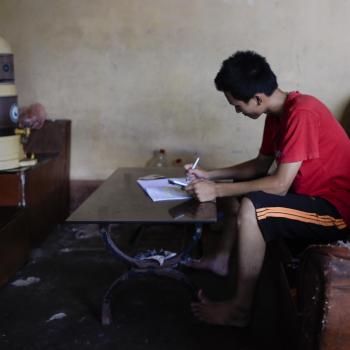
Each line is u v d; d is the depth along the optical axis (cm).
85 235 321
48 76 338
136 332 204
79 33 330
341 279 129
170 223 174
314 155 187
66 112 343
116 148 346
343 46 317
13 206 269
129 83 335
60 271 266
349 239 192
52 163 313
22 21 331
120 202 200
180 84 332
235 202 246
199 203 197
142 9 323
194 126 338
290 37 319
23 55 337
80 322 212
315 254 135
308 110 189
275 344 193
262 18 318
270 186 190
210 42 324
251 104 198
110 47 330
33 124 331
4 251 243
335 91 324
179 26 323
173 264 208
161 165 342
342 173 196
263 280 249
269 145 230
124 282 209
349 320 131
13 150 277
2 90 267
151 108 338
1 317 216
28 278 257
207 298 221
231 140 338
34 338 200
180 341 197
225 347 192
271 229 187
